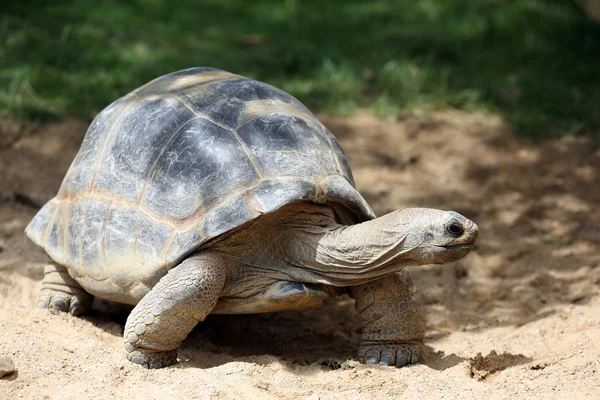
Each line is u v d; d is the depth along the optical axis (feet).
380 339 35.35
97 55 68.95
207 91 37.22
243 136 34.78
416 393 31.30
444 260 32.22
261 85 38.06
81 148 39.34
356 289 35.24
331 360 35.68
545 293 45.37
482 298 45.50
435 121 65.36
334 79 69.56
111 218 34.91
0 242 46.16
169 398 29.68
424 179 57.88
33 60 66.39
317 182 34.06
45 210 39.19
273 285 34.01
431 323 42.65
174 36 76.48
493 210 54.75
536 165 60.29
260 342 39.11
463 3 89.76
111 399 29.25
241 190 33.14
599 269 47.55
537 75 72.84
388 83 69.67
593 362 33.55
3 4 76.48
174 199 33.68
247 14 86.22
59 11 77.66
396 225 32.53
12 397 28.63
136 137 36.14
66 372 31.17
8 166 54.90
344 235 33.50
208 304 32.60
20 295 40.63
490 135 63.87
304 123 36.45
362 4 91.09
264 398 30.30
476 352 38.24
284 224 34.22
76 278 36.78
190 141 34.83
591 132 64.44
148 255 33.19
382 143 61.87
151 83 40.29
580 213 54.49
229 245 33.60
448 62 75.20
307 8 89.40
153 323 32.09
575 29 82.89
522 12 86.22
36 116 59.72
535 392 31.35
